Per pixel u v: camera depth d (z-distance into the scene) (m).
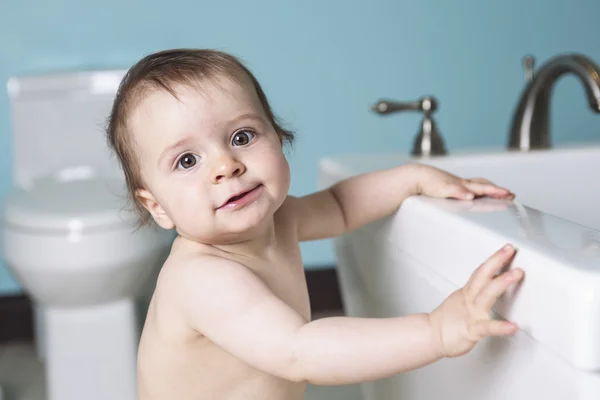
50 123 2.04
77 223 1.50
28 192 1.75
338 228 0.94
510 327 0.57
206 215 0.74
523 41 2.32
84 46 2.21
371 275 1.03
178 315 0.75
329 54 2.29
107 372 1.65
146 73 0.78
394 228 0.91
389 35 2.29
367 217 0.93
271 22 2.26
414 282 0.85
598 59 2.34
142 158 0.78
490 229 0.65
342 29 2.28
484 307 0.59
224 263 0.73
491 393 0.69
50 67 2.20
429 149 1.40
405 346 0.62
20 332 2.28
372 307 1.07
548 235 0.62
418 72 2.31
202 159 0.75
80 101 2.04
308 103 2.30
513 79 2.34
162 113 0.75
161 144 0.75
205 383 0.79
